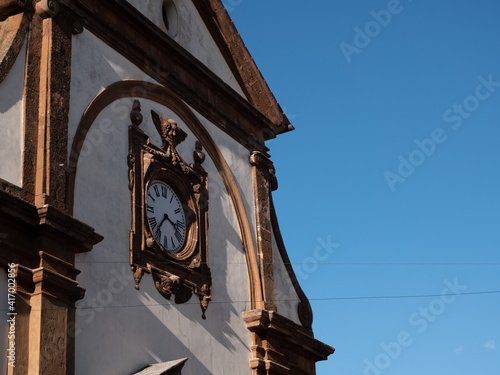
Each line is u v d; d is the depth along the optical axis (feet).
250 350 63.26
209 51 69.97
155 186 59.16
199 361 57.98
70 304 48.73
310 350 68.85
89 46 56.08
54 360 46.39
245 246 66.59
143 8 63.21
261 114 72.28
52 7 53.42
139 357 52.95
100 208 53.42
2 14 52.70
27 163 49.52
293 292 70.90
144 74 60.54
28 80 51.24
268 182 71.87
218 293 61.93
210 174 65.16
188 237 60.90
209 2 70.08
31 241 48.01
